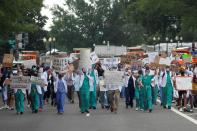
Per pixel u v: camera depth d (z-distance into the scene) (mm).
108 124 21125
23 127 20406
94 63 34281
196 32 105938
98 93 31625
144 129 19312
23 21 41000
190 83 26469
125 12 81500
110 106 26984
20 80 26250
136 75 28812
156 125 20625
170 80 28469
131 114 25438
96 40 142250
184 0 61844
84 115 25172
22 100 26281
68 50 143500
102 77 29922
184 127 19922
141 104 27547
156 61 32906
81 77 26219
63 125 20969
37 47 89500
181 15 63406
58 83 26219
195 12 61469
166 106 29656
